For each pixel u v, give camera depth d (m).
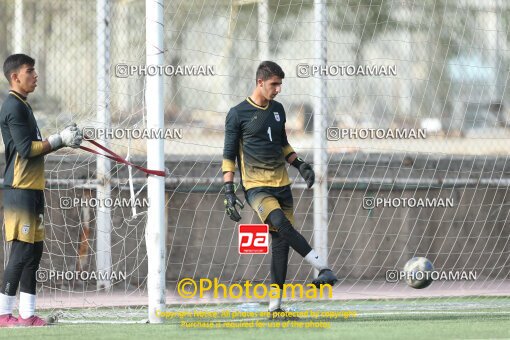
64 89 40.12
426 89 42.91
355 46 42.88
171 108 41.38
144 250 36.44
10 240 26.39
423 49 43.09
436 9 43.25
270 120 26.38
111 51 39.53
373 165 39.28
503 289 38.94
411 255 39.22
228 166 26.34
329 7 42.88
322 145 36.16
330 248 38.41
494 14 43.19
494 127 43.25
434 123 42.97
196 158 38.88
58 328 26.25
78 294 35.75
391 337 23.41
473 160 40.62
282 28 42.56
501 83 43.44
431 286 39.47
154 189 27.23
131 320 28.89
